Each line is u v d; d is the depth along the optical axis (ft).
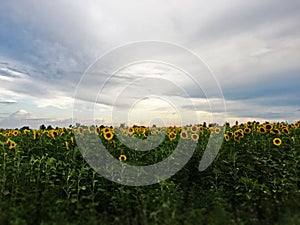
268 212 15.14
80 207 15.94
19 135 27.94
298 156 20.93
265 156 22.31
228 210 15.48
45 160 21.90
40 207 15.38
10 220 13.38
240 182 19.16
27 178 19.33
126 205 16.62
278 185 19.35
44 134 27.30
